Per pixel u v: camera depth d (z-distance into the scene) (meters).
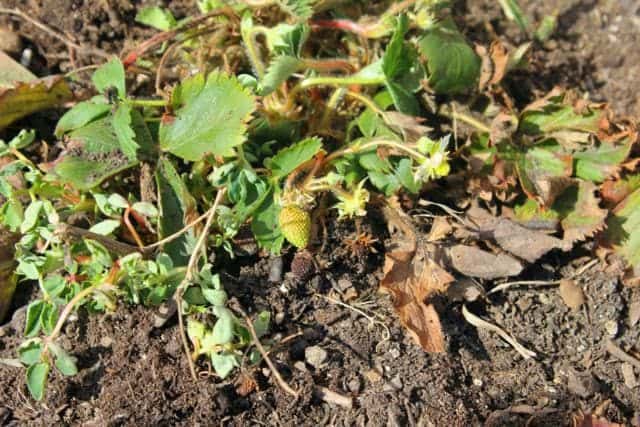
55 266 0.60
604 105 0.66
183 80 0.63
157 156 0.62
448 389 0.61
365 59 0.67
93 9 0.70
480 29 0.73
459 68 0.66
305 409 0.60
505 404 0.61
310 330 0.62
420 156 0.61
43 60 0.69
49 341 0.58
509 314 0.64
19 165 0.62
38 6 0.70
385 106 0.66
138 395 0.60
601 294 0.65
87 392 0.60
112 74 0.63
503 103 0.68
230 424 0.60
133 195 0.64
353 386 0.61
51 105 0.66
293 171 0.62
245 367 0.60
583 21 0.75
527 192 0.65
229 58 0.67
